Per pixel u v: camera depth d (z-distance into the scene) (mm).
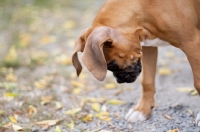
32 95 4668
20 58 5926
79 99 4578
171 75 5031
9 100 4500
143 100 3961
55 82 5129
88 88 4891
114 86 4871
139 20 3453
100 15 3492
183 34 3416
